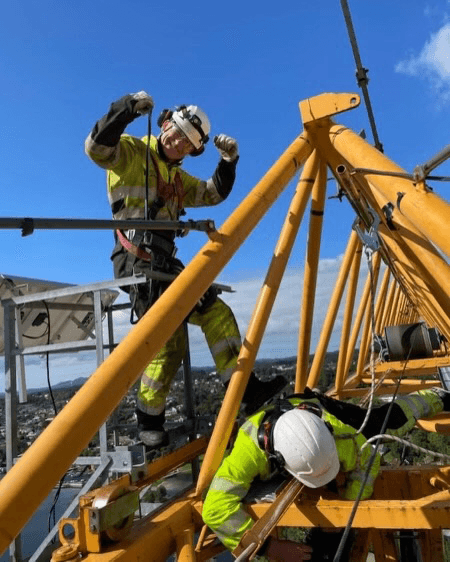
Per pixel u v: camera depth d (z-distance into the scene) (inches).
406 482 128.6
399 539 172.1
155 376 147.7
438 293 133.8
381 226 138.9
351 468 116.1
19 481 65.1
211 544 116.6
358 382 283.9
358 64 146.3
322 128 137.9
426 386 255.6
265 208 116.8
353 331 261.4
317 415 117.9
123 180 151.1
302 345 165.8
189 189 178.7
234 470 109.2
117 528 98.6
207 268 98.0
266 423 114.2
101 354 139.8
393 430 134.8
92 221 82.9
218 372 153.9
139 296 147.3
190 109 157.3
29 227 73.7
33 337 202.7
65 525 95.8
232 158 174.1
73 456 69.6
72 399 73.9
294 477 114.7
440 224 90.7
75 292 143.2
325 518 103.3
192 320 155.5
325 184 149.3
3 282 158.1
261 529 94.5
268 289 129.6
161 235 149.7
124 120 129.5
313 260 158.2
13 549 132.2
